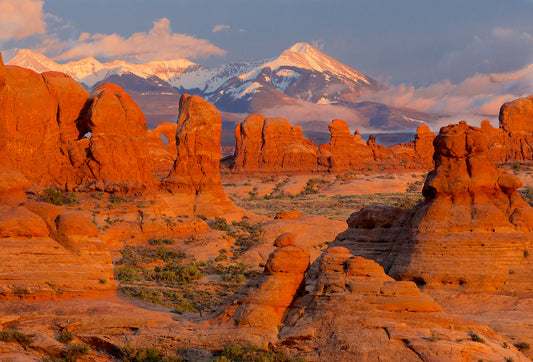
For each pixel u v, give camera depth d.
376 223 51.47
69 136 83.88
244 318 34.31
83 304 38.56
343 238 52.41
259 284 35.53
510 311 41.66
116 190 81.38
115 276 58.47
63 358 33.41
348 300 33.44
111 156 84.00
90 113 83.44
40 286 38.69
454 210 47.81
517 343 36.03
